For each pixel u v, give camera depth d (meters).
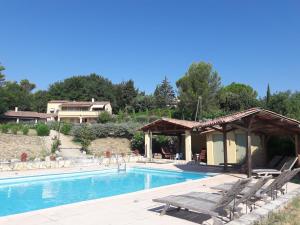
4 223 6.61
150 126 27.55
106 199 9.39
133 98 80.88
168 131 26.84
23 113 65.56
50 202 11.87
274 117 15.16
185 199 7.43
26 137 30.98
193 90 54.28
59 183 16.34
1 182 14.98
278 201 8.69
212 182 13.26
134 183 16.67
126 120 48.47
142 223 6.73
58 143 29.97
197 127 16.61
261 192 8.51
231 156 22.50
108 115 50.59
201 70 55.19
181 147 30.09
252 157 20.97
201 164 23.42
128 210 7.93
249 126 15.09
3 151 26.44
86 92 85.12
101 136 35.56
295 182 12.91
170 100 81.62
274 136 19.80
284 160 17.08
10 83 76.00
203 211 6.51
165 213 7.59
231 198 6.72
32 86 100.38
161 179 17.98
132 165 23.00
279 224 6.70
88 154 30.08
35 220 6.88
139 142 33.50
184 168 20.53
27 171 18.20
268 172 14.83
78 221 6.83
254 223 6.55
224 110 52.94
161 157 29.86
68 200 12.27
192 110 53.50
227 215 7.36
